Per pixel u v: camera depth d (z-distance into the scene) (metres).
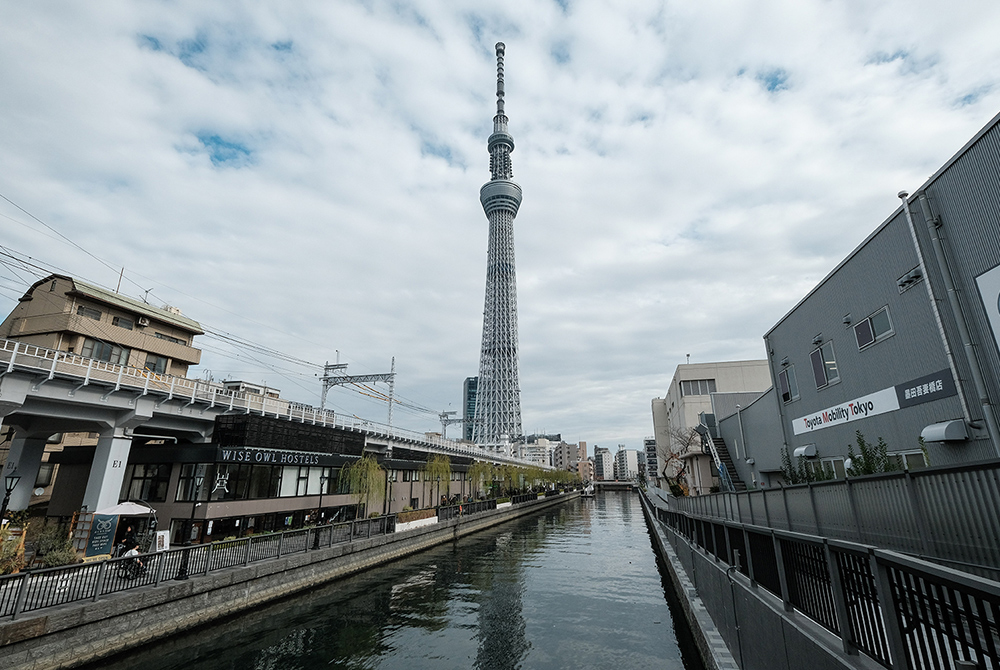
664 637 16.25
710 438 43.28
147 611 14.41
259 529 28.61
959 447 12.42
